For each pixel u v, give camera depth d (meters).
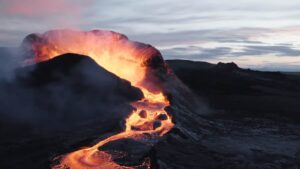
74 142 13.03
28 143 13.02
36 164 11.18
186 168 11.23
